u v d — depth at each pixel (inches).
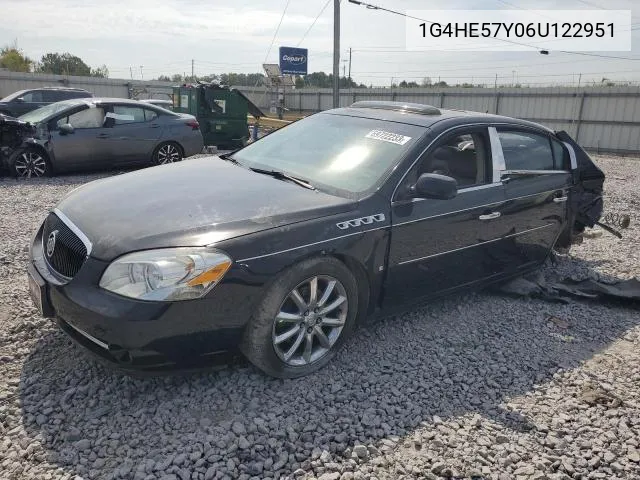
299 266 115.5
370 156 145.0
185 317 103.7
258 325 112.4
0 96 1144.2
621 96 918.4
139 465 93.4
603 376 134.6
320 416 110.7
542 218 182.4
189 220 113.4
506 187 165.2
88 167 386.9
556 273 209.5
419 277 143.9
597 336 158.1
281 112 1122.7
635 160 805.2
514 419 115.0
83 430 102.6
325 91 1338.6
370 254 128.5
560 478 98.0
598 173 212.7
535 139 186.1
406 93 1182.9
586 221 218.7
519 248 175.6
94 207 123.6
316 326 123.2
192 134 435.8
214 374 122.3
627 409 120.3
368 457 100.2
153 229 109.8
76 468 92.7
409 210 136.3
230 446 99.4
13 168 358.0
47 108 392.5
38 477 90.3
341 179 139.8
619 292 181.9
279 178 143.3
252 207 120.8
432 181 131.6
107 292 102.9
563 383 130.5
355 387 122.4
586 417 116.6
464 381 128.7
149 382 117.9
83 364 123.3
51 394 112.1
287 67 1323.8
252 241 110.2
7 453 95.3
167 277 102.0
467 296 181.2
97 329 101.9
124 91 1270.9
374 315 139.3
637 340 156.9
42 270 117.8
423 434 107.7
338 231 121.4
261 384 120.0
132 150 402.6
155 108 419.2
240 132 617.6
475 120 162.7
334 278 122.6
